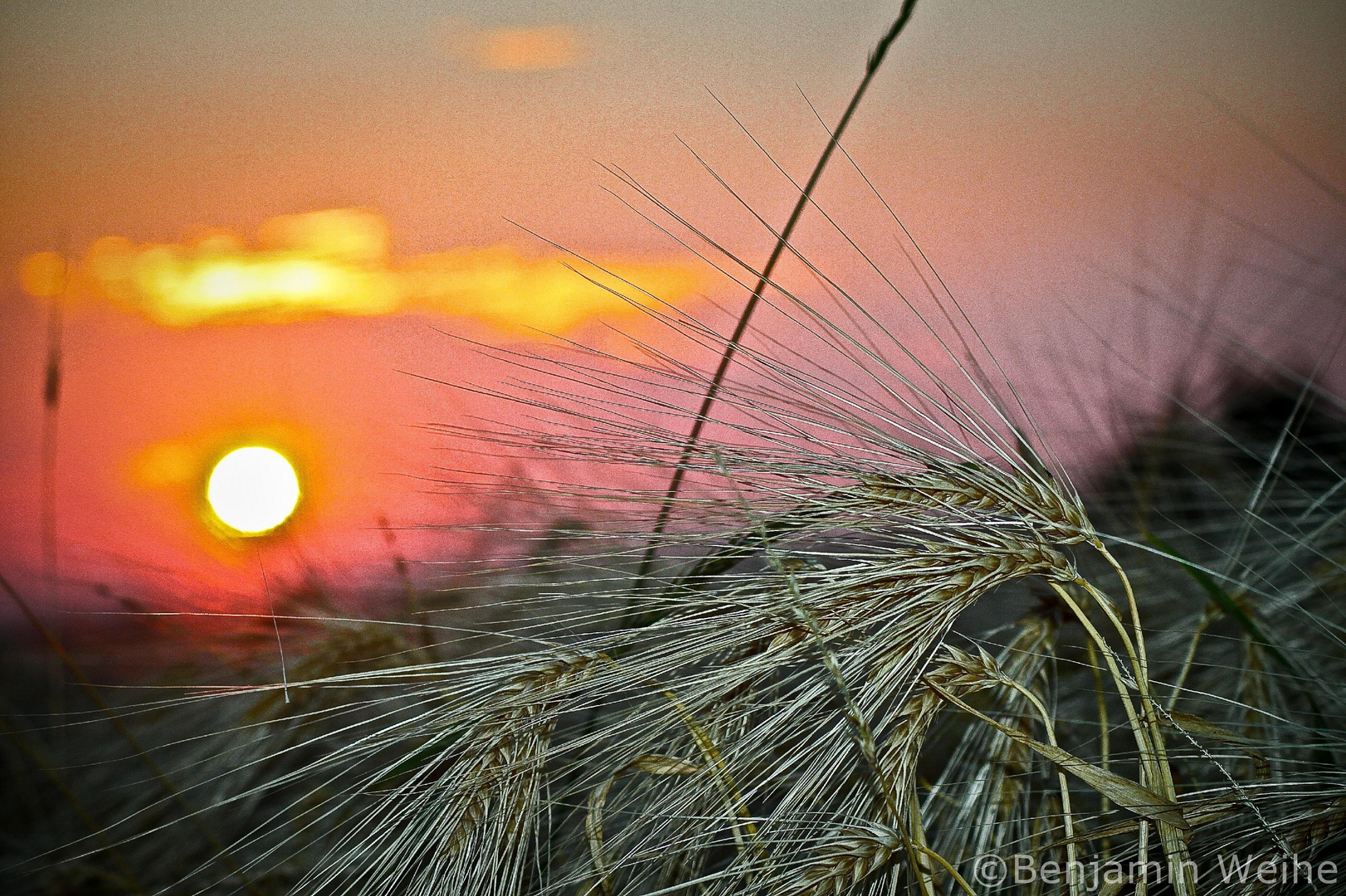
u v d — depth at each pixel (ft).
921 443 2.23
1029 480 2.23
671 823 2.28
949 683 2.20
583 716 2.44
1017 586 2.46
